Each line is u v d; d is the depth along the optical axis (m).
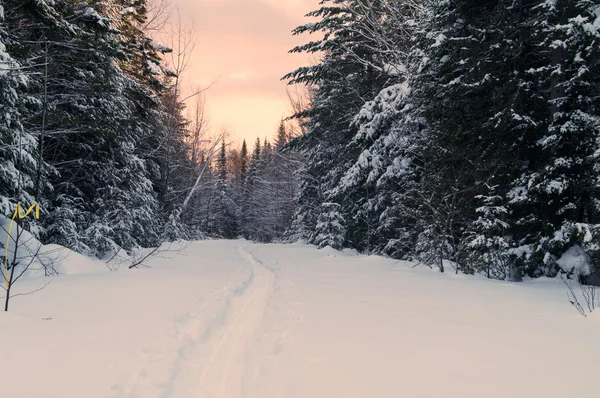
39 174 8.75
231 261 13.15
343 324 4.80
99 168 13.42
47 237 11.23
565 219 9.15
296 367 3.39
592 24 7.97
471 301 6.28
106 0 13.14
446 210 10.74
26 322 4.42
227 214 61.88
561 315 5.36
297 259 13.62
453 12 11.86
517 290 7.39
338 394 2.85
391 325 4.77
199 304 5.86
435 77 12.91
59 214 11.44
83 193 13.27
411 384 3.02
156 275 8.63
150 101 15.68
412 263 12.01
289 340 4.16
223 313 5.56
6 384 2.83
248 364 3.62
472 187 10.27
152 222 18.73
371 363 3.48
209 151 31.98
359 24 18.44
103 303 5.55
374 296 6.63
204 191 44.44
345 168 20.88
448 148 11.23
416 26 15.50
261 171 56.41
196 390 3.08
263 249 18.92
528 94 10.34
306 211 28.27
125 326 4.48
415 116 14.14
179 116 28.98
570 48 8.48
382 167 15.44
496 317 5.21
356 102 19.77
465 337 4.28
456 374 3.23
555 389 2.95
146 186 17.56
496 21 11.07
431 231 10.54
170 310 5.36
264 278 9.21
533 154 10.62
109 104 12.40
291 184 40.09
